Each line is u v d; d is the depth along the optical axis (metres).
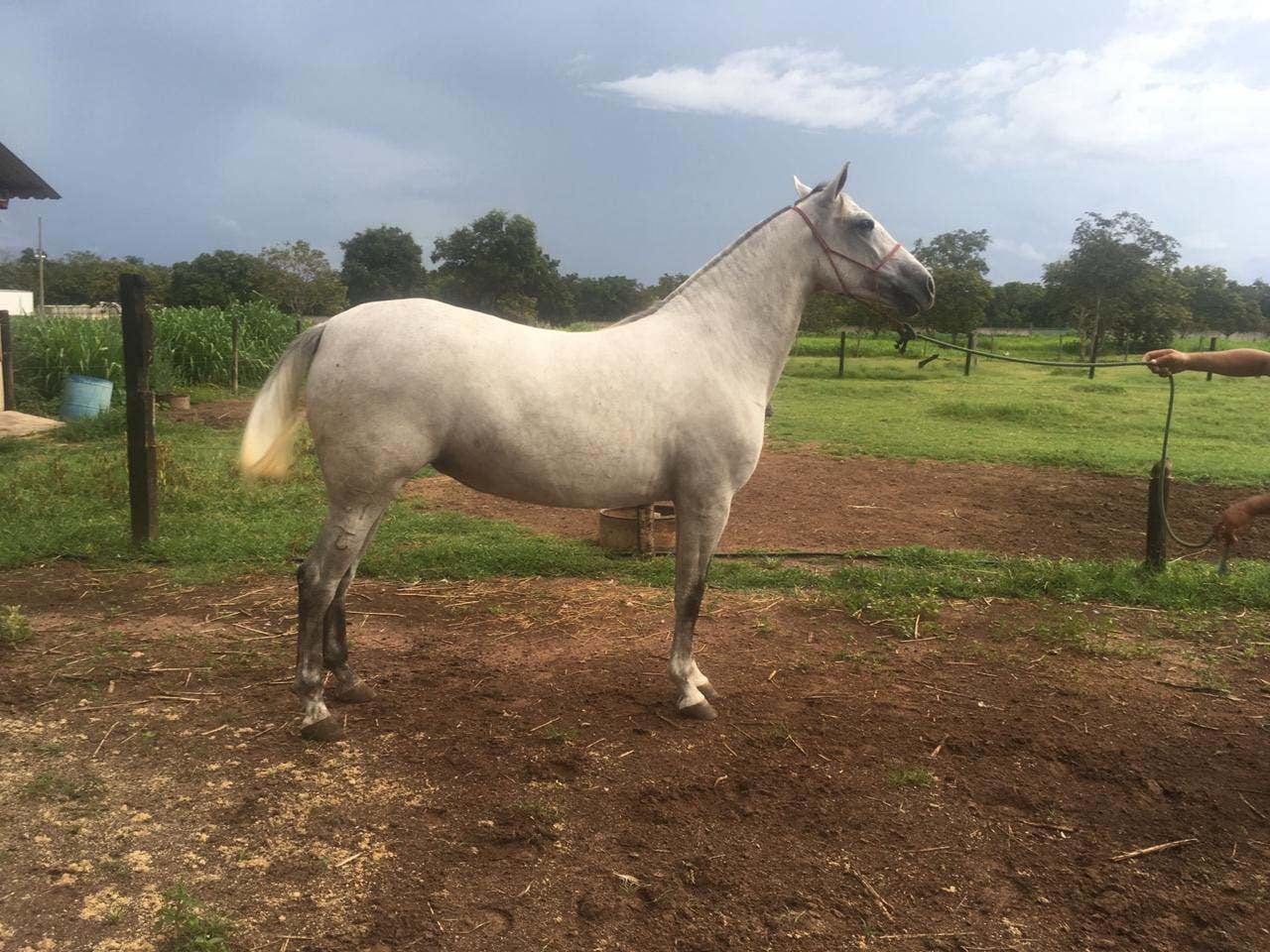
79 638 4.59
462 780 3.28
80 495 7.54
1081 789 3.37
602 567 6.07
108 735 3.55
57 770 3.27
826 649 4.77
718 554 6.47
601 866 2.79
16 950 2.31
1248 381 21.31
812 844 2.95
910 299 3.85
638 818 3.07
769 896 2.66
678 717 3.87
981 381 21.02
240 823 2.96
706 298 3.71
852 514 8.04
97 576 5.63
